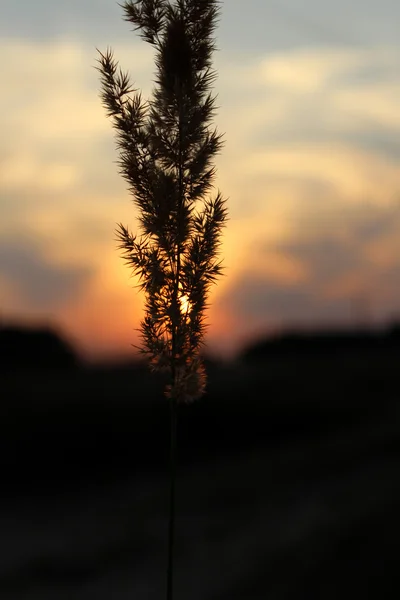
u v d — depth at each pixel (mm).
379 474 15758
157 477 19891
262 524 13641
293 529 12594
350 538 10836
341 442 20453
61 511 17094
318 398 25547
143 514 16109
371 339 42125
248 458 20656
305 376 29031
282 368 30875
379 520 11102
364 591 8953
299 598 9211
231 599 9492
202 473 19969
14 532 15484
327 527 11883
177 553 12703
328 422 23703
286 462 19250
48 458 20531
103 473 20250
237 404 24547
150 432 22828
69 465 20453
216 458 21328
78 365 33969
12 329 34531
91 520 15953
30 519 16578
